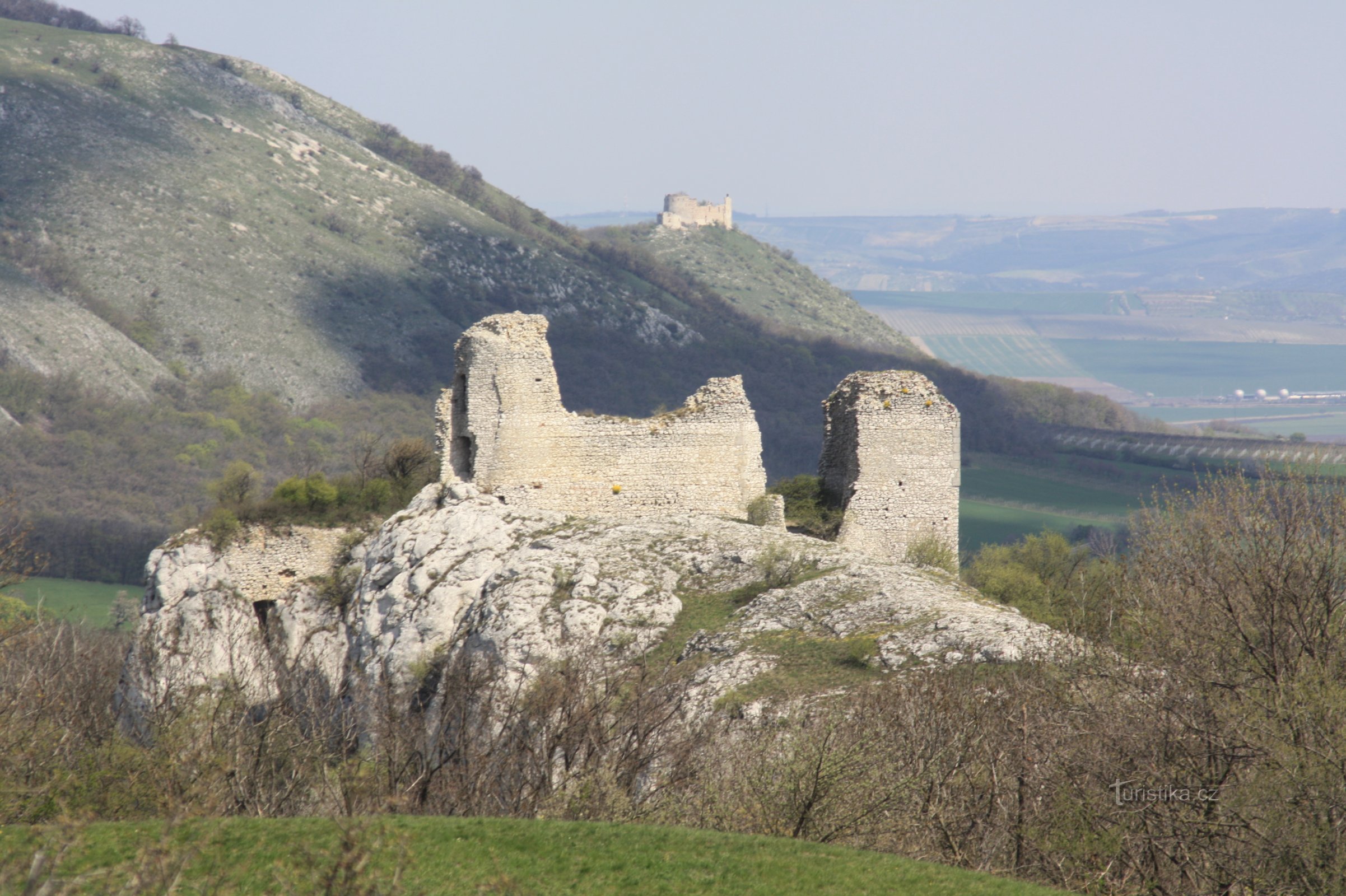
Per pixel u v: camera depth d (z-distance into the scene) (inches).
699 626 5036.9
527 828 2901.1
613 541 5807.1
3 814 3410.4
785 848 2812.5
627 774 3607.3
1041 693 3385.8
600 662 4692.4
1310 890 2726.4
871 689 3966.5
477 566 5733.3
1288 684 3127.5
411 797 3641.7
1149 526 4158.5
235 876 2536.9
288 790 3747.5
